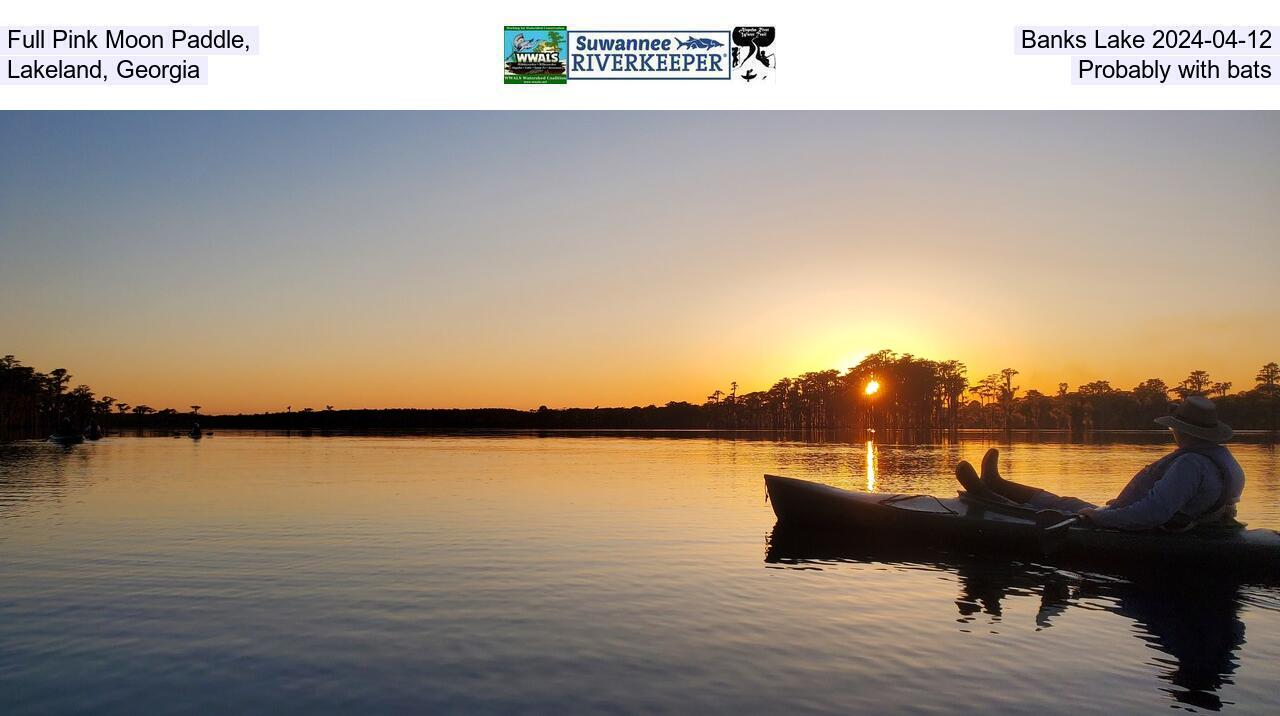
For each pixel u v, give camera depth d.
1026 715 5.55
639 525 14.94
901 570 10.79
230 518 15.98
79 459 41.34
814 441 80.44
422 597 9.06
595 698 5.86
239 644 7.24
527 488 22.77
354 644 7.22
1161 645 7.28
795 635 7.54
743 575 10.39
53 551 12.10
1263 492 20.72
